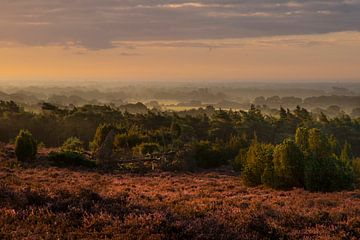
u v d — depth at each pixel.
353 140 92.81
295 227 11.47
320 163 21.31
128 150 45.22
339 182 20.58
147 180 26.98
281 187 22.06
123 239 9.24
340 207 14.32
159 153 41.25
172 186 23.08
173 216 11.29
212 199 16.27
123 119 88.81
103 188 20.30
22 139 35.12
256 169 23.80
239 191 21.06
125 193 16.80
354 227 11.45
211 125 89.12
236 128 88.50
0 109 89.50
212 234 9.80
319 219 12.20
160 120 86.56
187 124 84.88
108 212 11.66
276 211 13.14
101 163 37.25
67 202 12.30
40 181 22.25
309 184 20.84
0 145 44.94
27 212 11.08
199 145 44.06
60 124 79.31
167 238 9.51
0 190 13.33
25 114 82.50
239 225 10.76
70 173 28.44
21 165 32.03
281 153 22.33
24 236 9.27
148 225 10.27
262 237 10.13
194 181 26.89
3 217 10.45
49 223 10.34
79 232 9.63
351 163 30.73
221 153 44.62
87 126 79.75
